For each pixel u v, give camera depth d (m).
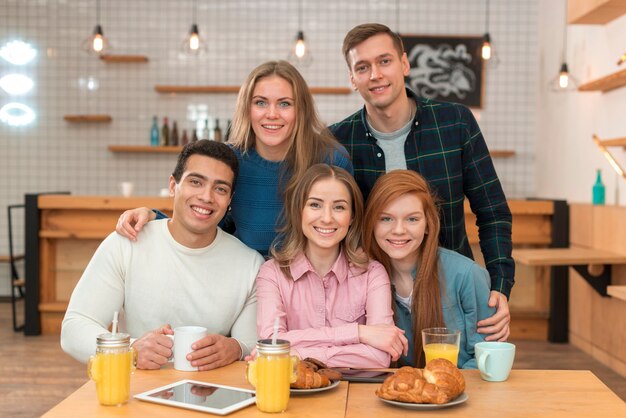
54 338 5.07
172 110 6.65
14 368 4.20
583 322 4.79
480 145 2.57
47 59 6.63
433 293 2.04
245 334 2.07
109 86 6.63
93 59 6.62
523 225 5.11
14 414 3.32
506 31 6.53
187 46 6.62
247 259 2.10
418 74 6.52
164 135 6.49
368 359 1.77
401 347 1.81
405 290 2.12
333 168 1.97
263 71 2.21
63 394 3.67
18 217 6.67
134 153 6.67
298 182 2.02
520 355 4.62
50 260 5.29
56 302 5.28
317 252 1.98
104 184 6.68
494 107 6.55
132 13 6.62
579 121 5.30
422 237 2.01
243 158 2.29
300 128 2.24
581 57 5.27
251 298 2.09
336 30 6.61
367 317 1.97
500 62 6.53
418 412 1.41
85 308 1.99
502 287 2.47
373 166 2.58
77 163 6.68
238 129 2.29
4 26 6.62
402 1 6.55
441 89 6.52
